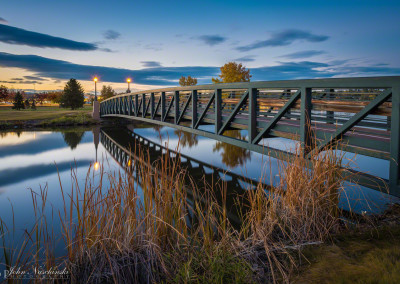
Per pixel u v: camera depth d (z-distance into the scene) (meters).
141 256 2.56
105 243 2.65
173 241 2.88
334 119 4.80
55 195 6.82
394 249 2.30
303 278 2.10
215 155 11.59
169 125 13.41
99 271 2.44
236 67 29.86
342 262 2.25
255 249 2.71
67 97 59.06
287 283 2.07
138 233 2.75
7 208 5.94
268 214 3.13
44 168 10.03
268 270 2.36
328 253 2.46
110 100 30.02
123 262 2.52
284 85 5.84
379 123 4.04
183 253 2.70
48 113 37.25
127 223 2.78
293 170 3.42
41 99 88.62
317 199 3.10
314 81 4.98
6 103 83.38
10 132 22.64
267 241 2.78
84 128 26.58
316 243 2.69
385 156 3.88
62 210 5.67
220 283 2.18
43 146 15.48
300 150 3.60
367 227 3.13
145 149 14.19
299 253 2.49
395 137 3.65
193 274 2.34
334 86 4.58
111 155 12.52
